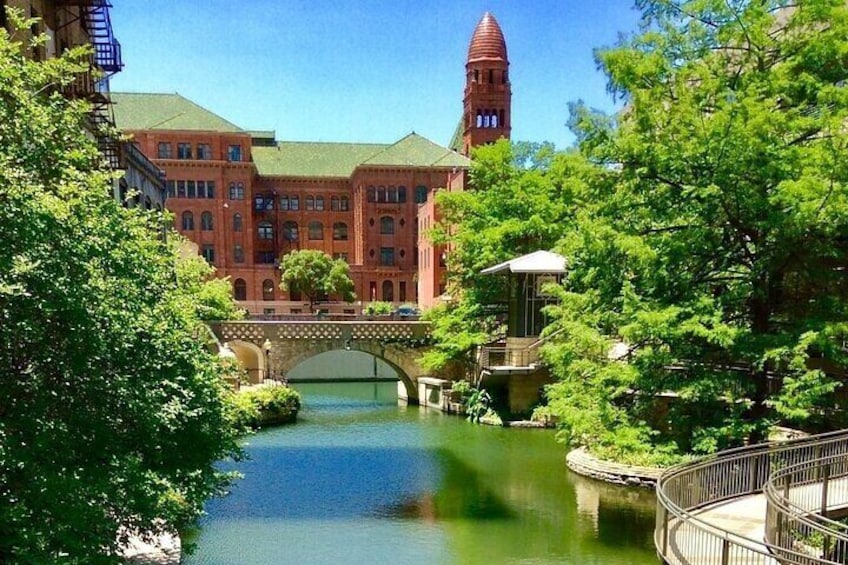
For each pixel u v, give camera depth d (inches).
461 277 1525.6
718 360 701.3
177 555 546.3
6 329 317.7
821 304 657.6
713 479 527.2
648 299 692.1
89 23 1077.8
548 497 800.3
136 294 416.5
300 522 703.7
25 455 310.8
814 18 637.3
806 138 657.0
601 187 725.3
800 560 381.4
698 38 692.1
